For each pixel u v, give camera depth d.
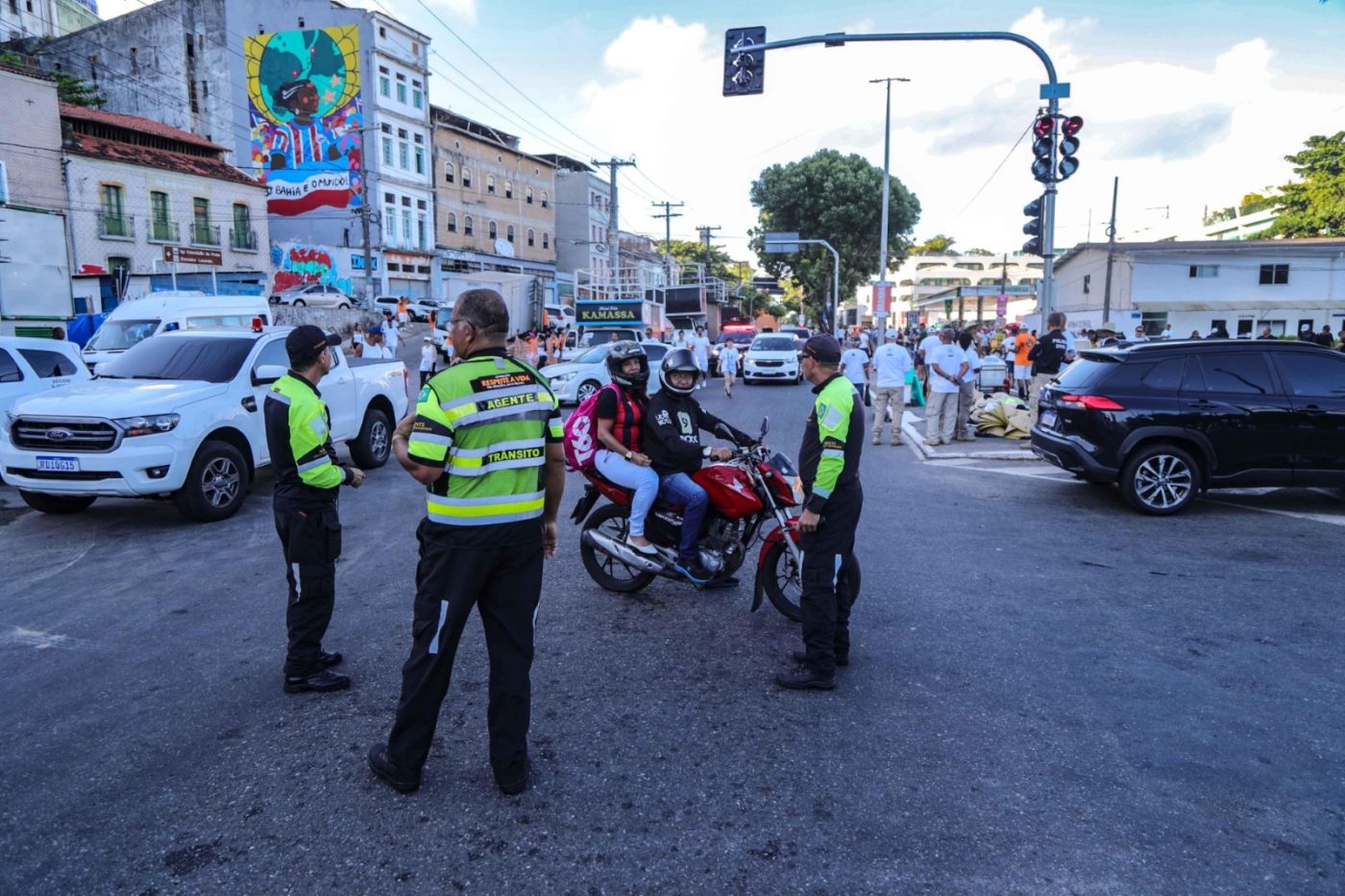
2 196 27.94
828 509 4.27
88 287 27.09
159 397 7.64
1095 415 8.11
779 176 58.06
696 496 5.43
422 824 3.13
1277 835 3.05
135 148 35.25
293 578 4.20
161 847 2.99
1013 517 8.13
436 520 3.21
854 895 2.73
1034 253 12.55
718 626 5.25
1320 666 4.54
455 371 3.19
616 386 5.56
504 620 3.30
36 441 7.45
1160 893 2.74
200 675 4.49
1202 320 43.41
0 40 50.56
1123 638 4.96
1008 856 2.93
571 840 3.03
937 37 12.35
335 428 10.05
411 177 48.03
